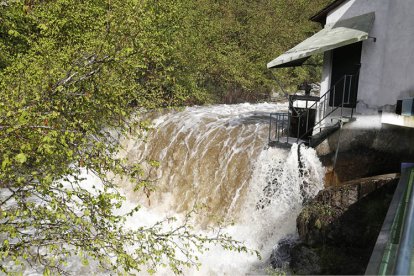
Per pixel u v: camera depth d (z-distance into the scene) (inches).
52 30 364.8
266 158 357.4
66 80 176.1
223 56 896.9
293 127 384.2
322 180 327.3
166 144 483.5
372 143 311.7
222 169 400.8
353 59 346.0
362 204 254.5
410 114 255.6
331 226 253.3
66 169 163.6
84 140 160.4
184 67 730.2
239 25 983.6
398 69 292.8
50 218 168.4
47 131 151.6
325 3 1095.0
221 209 383.9
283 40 1029.8
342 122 318.3
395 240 134.4
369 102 322.0
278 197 327.0
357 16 345.4
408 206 157.1
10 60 393.1
